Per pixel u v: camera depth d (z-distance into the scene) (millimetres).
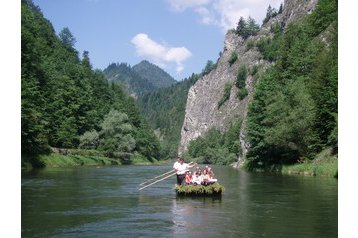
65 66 118812
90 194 26328
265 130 61688
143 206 20938
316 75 61719
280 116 57438
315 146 55344
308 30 100125
